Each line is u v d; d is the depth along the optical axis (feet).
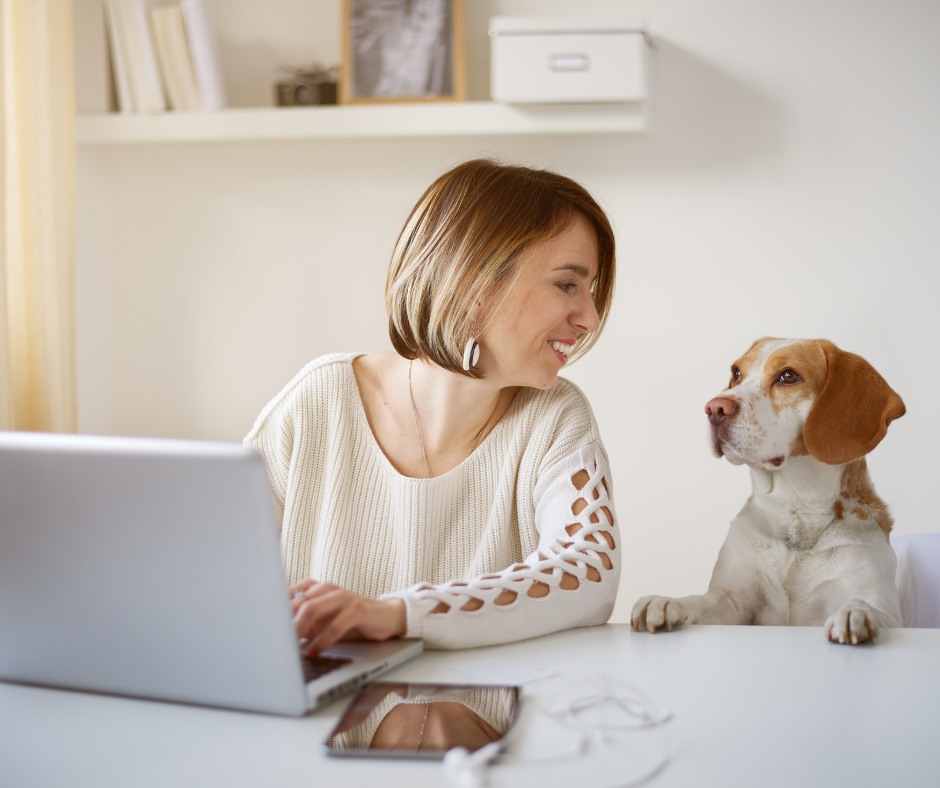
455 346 3.42
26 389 6.40
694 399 7.40
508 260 3.31
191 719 2.10
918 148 7.01
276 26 7.69
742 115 7.20
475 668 2.45
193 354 7.99
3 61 6.11
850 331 7.18
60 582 2.14
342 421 3.71
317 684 2.17
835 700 2.22
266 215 7.82
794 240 7.21
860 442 3.82
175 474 1.92
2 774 1.83
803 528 3.96
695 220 7.31
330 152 7.71
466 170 3.51
